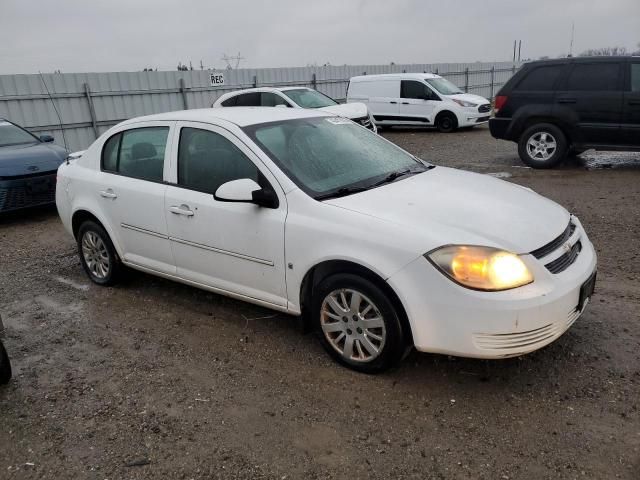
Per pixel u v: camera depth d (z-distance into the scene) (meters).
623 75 8.72
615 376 3.28
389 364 3.31
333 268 3.44
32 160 8.23
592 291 3.45
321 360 3.66
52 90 14.59
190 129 4.21
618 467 2.57
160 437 2.98
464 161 11.28
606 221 6.42
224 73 18.88
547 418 2.94
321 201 3.49
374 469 2.66
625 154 10.98
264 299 3.84
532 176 9.20
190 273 4.30
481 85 29.91
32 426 3.14
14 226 8.04
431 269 2.99
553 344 3.67
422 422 2.97
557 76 9.27
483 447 2.76
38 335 4.30
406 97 17.97
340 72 23.00
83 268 5.52
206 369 3.65
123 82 16.12
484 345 2.96
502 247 2.99
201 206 3.99
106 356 3.91
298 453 2.80
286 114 4.38
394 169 4.15
